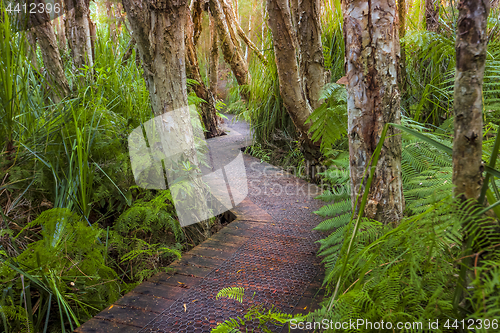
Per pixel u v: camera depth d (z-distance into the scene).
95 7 5.89
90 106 2.80
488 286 0.71
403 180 2.01
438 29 3.41
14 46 2.26
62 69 3.22
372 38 1.42
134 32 2.31
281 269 1.97
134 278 2.26
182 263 2.08
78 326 1.65
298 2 3.46
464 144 0.81
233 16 5.97
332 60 4.35
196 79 5.10
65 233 1.95
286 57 3.35
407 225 0.96
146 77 2.44
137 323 1.52
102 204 2.64
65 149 2.31
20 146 2.34
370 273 1.13
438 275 0.87
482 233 0.81
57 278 1.83
